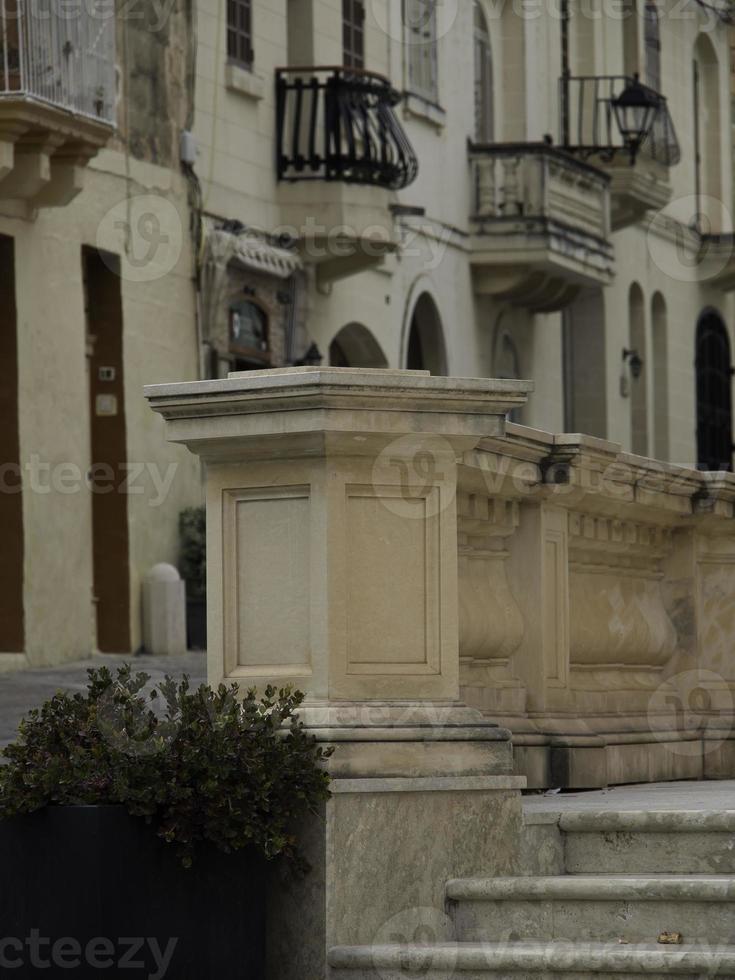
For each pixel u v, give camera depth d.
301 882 17.00
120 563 47.44
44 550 44.28
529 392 17.80
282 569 17.83
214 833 16.22
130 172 47.78
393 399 17.47
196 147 50.44
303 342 55.47
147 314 48.66
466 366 66.75
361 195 54.94
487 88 69.69
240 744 16.55
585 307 77.56
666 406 84.31
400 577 17.91
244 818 16.33
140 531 47.94
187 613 48.94
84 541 46.09
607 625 24.36
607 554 24.64
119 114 47.44
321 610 17.55
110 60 44.06
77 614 45.59
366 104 55.03
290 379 17.33
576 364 77.88
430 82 64.12
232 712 16.70
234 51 53.00
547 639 22.16
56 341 45.03
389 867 17.28
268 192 54.44
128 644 47.38
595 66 75.88
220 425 17.75
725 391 91.62
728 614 26.61
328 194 54.66
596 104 73.62
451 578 18.06
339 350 61.16
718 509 25.89
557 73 73.88
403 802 17.39
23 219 43.69
